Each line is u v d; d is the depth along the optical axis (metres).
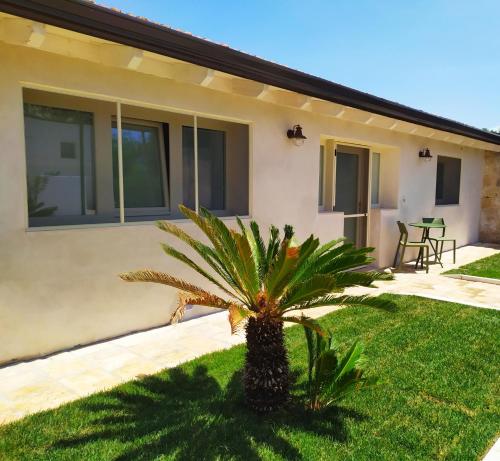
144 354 4.55
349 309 6.20
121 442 2.85
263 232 6.65
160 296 5.49
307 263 3.32
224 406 3.37
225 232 3.31
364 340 4.92
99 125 5.14
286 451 2.78
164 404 3.41
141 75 4.96
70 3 3.43
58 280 4.52
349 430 3.06
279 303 3.13
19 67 4.06
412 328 5.35
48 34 4.05
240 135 6.51
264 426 3.08
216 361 4.30
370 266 9.52
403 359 4.38
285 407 3.35
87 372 4.07
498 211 13.62
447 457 2.76
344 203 9.13
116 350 4.65
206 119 6.30
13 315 4.23
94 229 4.78
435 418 3.25
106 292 4.94
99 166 5.18
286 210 7.02
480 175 13.63
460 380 3.91
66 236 4.55
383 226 9.48
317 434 3.00
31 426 3.06
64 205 4.92
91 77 4.55
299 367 4.12
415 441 2.93
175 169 6.00
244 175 6.53
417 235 10.67
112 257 4.96
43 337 4.46
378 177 10.08
